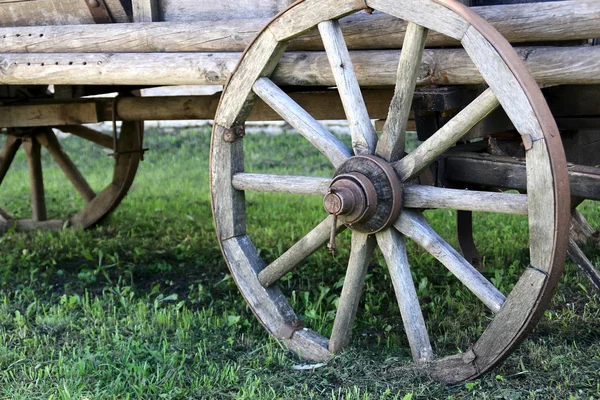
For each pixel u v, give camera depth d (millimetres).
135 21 4434
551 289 3059
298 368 3709
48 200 8484
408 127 5098
